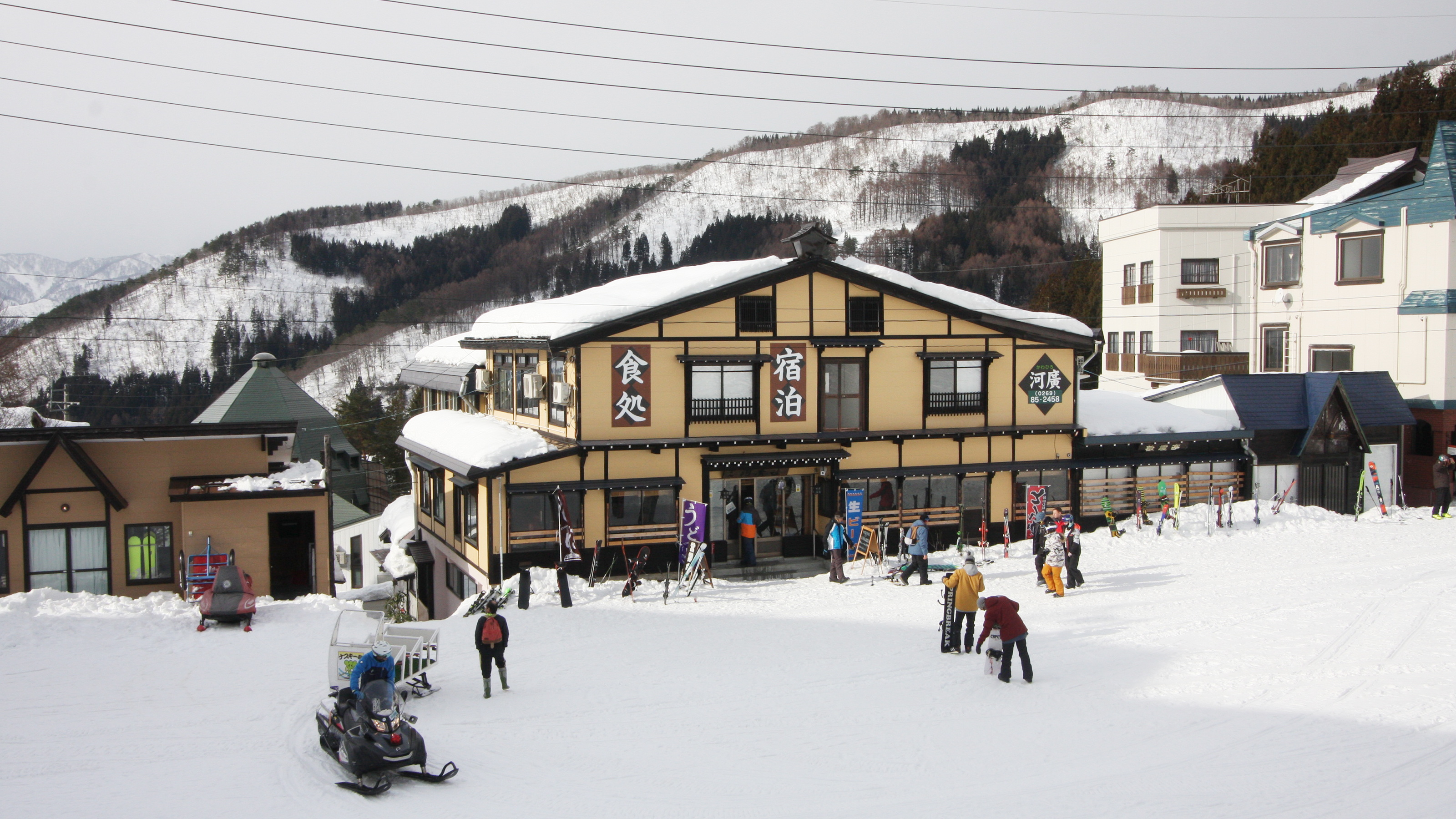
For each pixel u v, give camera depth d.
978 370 31.05
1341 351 40.66
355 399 70.81
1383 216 38.88
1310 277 41.94
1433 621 19.89
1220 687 16.20
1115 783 12.27
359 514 48.69
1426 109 59.25
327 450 26.48
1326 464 35.31
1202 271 49.56
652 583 26.16
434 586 35.47
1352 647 18.22
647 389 27.73
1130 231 52.19
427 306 177.25
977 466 30.80
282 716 15.48
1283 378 35.66
